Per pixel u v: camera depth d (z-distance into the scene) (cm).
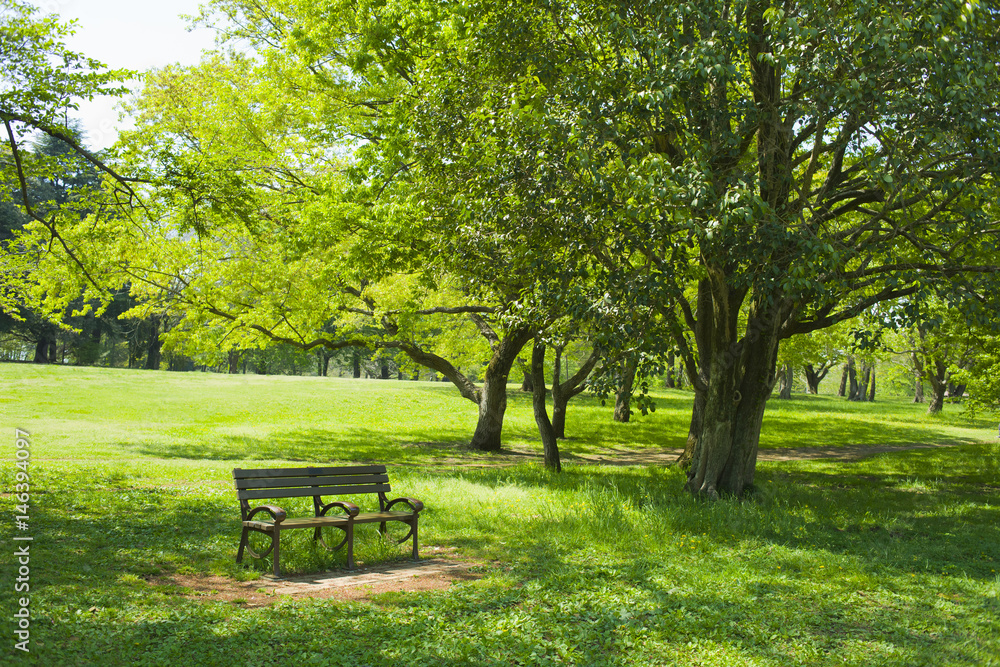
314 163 2098
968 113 895
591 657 492
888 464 2203
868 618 603
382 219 1598
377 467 848
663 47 945
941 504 1320
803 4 916
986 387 2308
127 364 8081
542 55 1144
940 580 745
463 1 1375
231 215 1452
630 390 1134
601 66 1117
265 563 731
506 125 1130
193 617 530
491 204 1139
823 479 1786
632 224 1051
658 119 1070
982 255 1357
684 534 947
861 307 1238
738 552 855
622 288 1035
